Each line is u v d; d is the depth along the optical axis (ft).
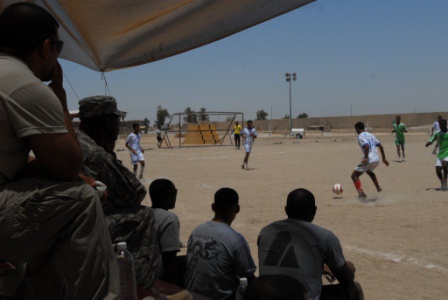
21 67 5.74
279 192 39.37
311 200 11.60
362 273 18.15
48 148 5.54
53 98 5.69
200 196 38.24
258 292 4.86
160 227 12.14
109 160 8.67
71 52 13.73
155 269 9.26
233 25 12.17
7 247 5.53
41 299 7.09
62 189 5.64
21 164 5.78
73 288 5.85
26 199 5.43
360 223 26.63
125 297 7.86
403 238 23.07
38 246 5.76
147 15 11.62
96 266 5.83
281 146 111.34
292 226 11.28
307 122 272.10
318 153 85.15
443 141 36.99
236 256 11.66
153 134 245.86
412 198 34.19
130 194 8.95
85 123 9.39
